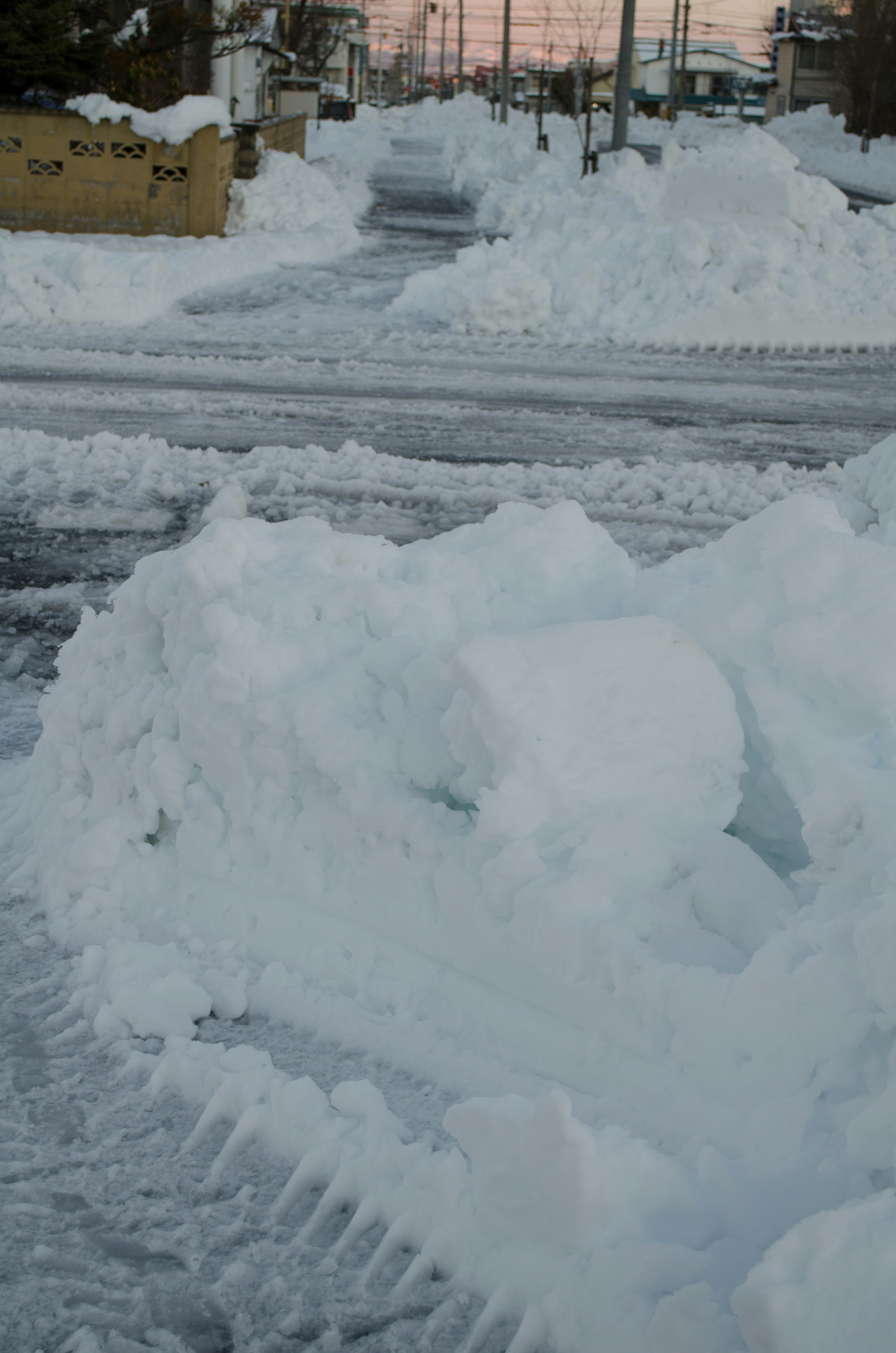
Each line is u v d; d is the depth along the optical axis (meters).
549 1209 2.31
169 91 25.45
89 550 7.62
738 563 3.71
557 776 3.04
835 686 3.12
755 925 2.91
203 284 18.52
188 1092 2.90
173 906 3.61
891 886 2.60
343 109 70.25
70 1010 3.21
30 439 10.02
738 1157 2.53
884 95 55.53
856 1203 2.09
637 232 17.73
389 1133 2.67
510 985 2.98
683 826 3.13
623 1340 2.18
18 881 3.85
